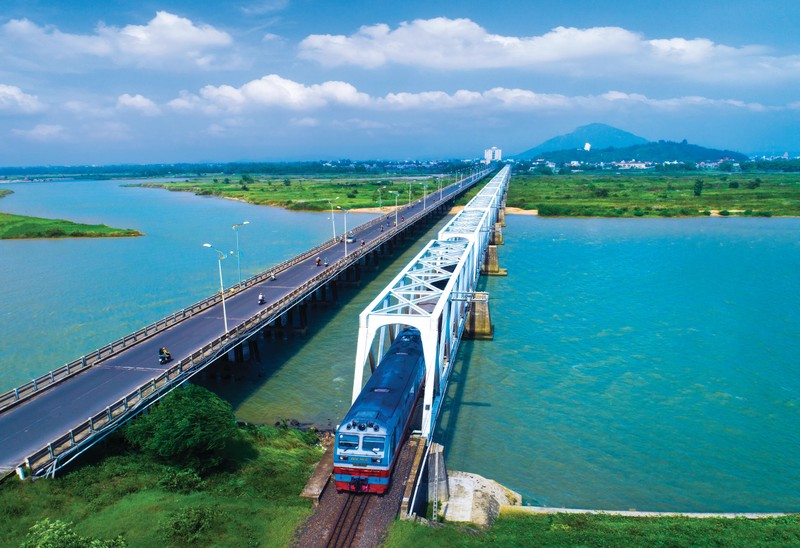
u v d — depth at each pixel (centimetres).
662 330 7225
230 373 5759
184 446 3422
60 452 3366
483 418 4931
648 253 12394
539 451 4416
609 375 5841
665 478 4062
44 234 14625
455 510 3422
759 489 3938
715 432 4706
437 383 4641
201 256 11944
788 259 11612
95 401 4169
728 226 16325
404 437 3644
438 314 4112
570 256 12106
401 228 12475
